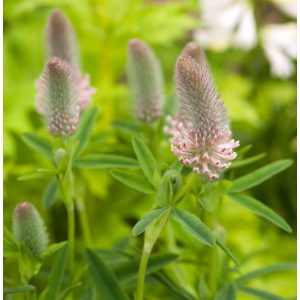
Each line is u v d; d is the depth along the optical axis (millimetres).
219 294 505
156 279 513
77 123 503
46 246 483
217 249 518
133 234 425
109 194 761
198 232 434
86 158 504
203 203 460
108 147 647
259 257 762
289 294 737
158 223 448
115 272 505
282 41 919
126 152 659
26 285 473
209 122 444
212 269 519
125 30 771
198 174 459
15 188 732
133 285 519
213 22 931
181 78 446
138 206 759
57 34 557
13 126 731
